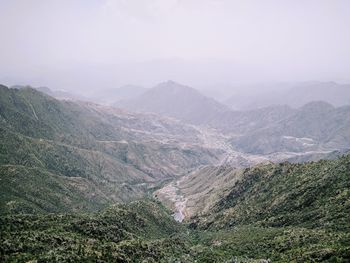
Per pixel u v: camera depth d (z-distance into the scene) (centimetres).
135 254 19050
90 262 16112
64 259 15525
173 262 19525
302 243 19412
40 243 16938
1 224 19088
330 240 18225
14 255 15475
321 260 15838
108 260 16900
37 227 19925
